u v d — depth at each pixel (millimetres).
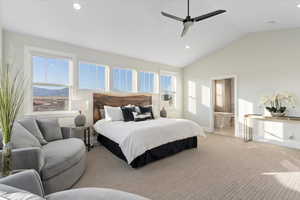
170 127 3271
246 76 4723
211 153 3434
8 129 1448
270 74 4293
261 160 3016
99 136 4180
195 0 2996
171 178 2363
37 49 3396
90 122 4195
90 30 3428
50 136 2736
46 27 3145
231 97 6898
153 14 3262
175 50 4965
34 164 1708
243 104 4785
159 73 5793
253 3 3039
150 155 2941
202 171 2580
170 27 3746
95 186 2154
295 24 3746
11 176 1144
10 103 1480
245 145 4031
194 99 6082
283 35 4090
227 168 2678
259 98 4480
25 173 1206
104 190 1280
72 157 2162
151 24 3549
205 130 5754
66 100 3877
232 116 6219
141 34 3855
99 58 4359
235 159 3078
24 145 2016
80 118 3564
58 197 1194
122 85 4895
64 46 3770
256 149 3703
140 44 4312
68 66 3900
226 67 5152
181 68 6449
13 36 3123
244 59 4762
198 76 5938
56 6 2678
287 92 4020
